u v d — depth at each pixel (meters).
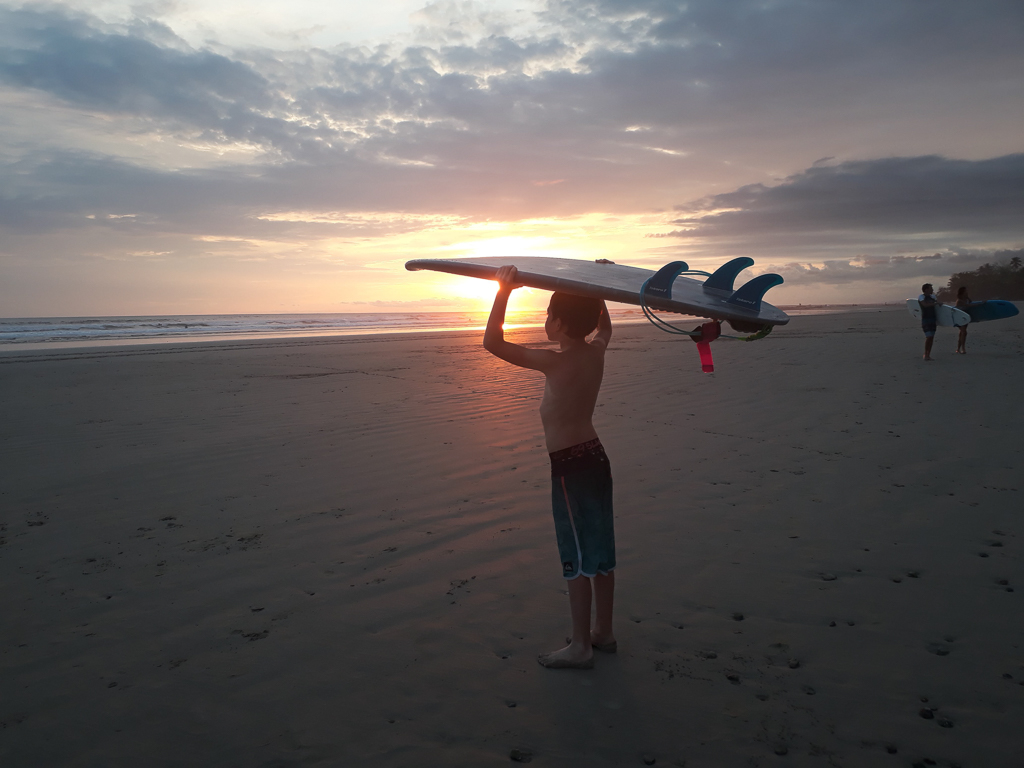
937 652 2.32
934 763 1.78
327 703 2.12
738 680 2.20
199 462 5.14
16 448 5.68
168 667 2.35
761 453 4.98
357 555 3.32
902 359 11.05
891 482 4.19
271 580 3.05
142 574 3.13
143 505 4.13
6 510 4.06
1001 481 4.12
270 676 2.28
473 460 5.04
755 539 3.37
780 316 2.00
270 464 5.05
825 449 5.04
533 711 2.06
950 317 11.73
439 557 3.27
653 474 4.52
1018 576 2.86
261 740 1.94
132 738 1.96
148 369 12.31
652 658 2.35
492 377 10.24
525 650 2.43
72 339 26.09
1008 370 9.13
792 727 1.95
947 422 5.82
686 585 2.89
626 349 14.88
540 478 4.54
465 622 2.63
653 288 1.92
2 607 2.81
